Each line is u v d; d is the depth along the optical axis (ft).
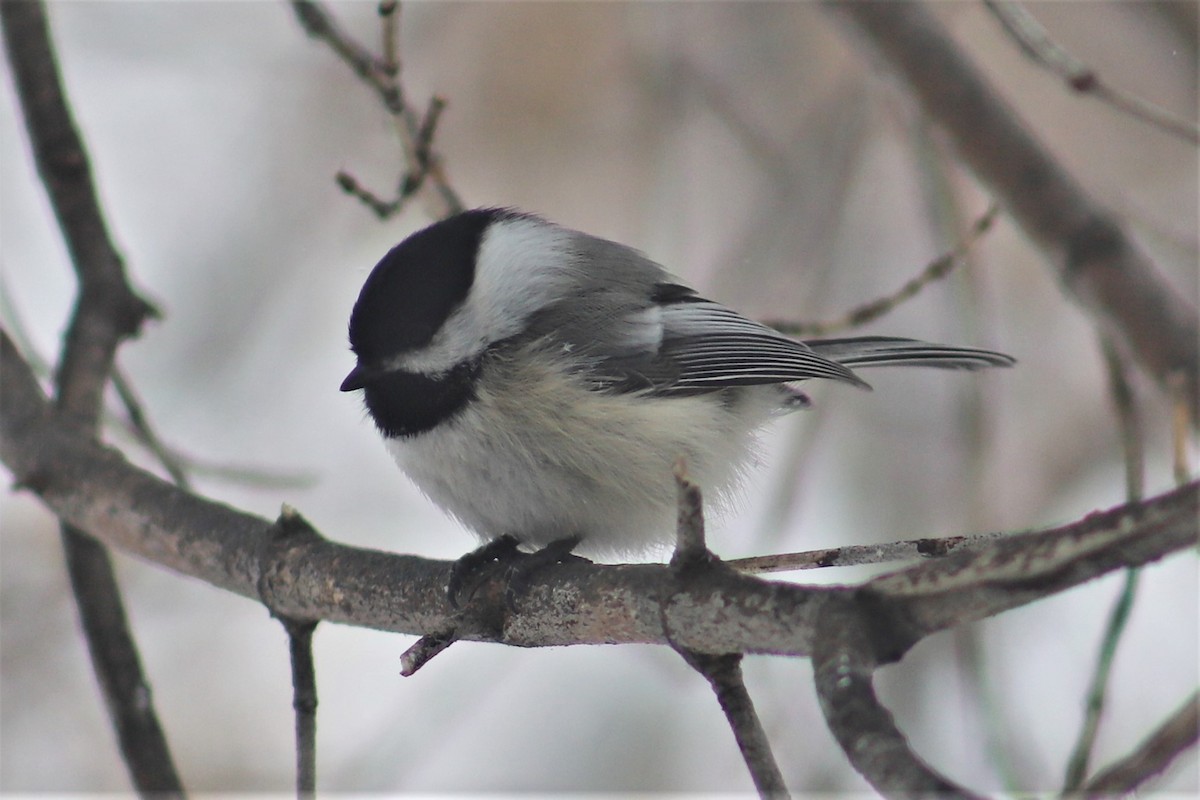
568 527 23.25
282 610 19.62
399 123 24.48
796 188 37.29
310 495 37.81
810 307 35.37
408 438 22.86
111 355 24.88
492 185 41.11
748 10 40.57
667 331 23.80
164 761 23.57
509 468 22.44
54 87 25.27
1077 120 41.75
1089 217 29.58
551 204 40.91
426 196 27.68
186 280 40.81
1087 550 11.35
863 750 11.18
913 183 39.09
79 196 25.44
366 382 22.72
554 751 33.50
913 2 30.22
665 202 39.14
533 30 41.32
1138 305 29.40
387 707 33.19
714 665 14.83
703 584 14.60
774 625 13.69
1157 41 39.32
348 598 18.93
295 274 41.32
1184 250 32.86
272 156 42.47
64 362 24.52
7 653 33.50
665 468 22.95
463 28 41.78
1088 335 40.75
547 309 23.21
